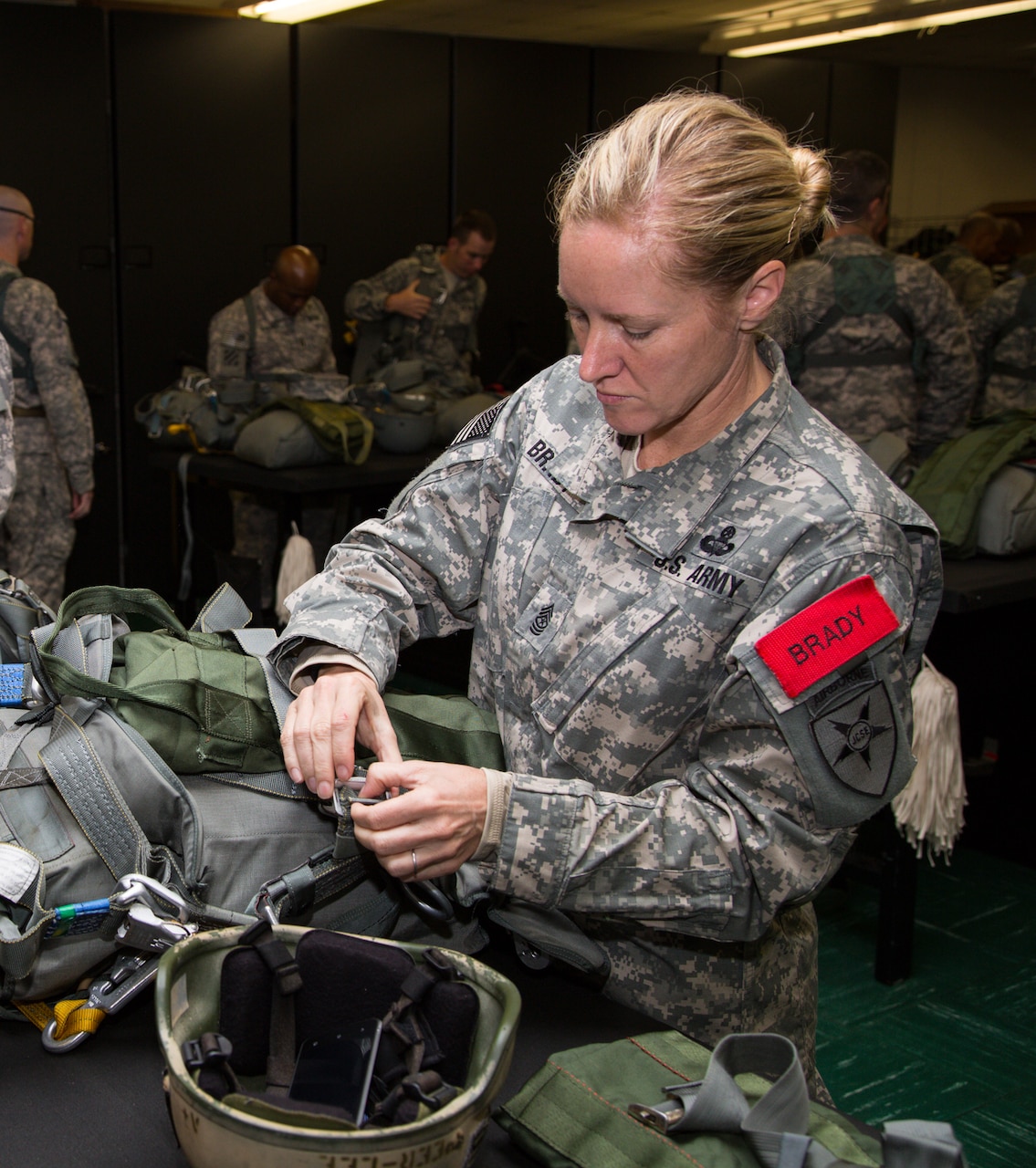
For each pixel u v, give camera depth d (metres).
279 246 5.09
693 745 0.94
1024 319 3.81
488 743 1.04
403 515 1.09
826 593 0.83
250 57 4.84
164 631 1.12
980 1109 2.02
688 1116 0.76
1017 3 4.68
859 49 5.95
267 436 3.41
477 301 5.13
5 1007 0.91
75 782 0.90
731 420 0.90
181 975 0.74
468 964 0.75
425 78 5.26
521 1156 0.79
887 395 3.20
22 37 4.36
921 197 7.00
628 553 0.93
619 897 0.86
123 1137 0.79
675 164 0.76
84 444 3.58
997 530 2.52
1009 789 3.03
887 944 2.40
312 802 0.97
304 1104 0.66
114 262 4.71
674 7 4.72
